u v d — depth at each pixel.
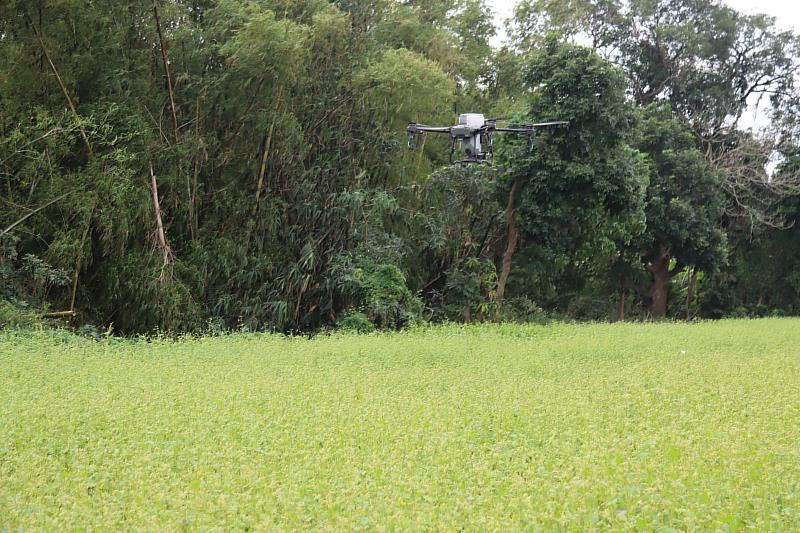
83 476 6.58
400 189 24.36
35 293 17.92
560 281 33.25
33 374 11.23
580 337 18.47
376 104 23.03
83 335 17.16
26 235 18.19
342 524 5.52
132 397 9.57
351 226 22.56
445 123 26.31
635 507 5.83
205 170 20.88
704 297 38.91
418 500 5.95
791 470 6.91
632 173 25.44
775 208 37.75
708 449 7.41
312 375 11.71
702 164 32.75
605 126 24.84
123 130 18.88
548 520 5.61
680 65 39.78
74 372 11.39
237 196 21.06
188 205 20.22
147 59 19.84
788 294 39.12
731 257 38.97
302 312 22.16
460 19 28.56
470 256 26.30
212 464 6.91
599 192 24.95
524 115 25.52
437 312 25.34
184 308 19.06
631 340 17.73
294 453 7.19
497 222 26.61
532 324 23.78
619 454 7.24
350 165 22.95
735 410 9.52
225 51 19.83
